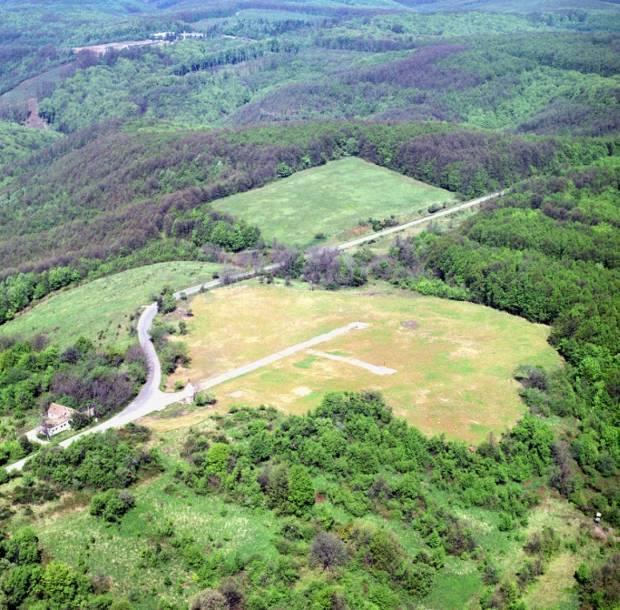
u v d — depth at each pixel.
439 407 156.88
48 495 126.56
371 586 114.44
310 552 117.56
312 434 141.88
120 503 122.38
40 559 113.44
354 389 163.75
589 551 127.56
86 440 138.38
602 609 115.75
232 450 135.88
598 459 145.75
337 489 130.00
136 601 109.06
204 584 111.94
